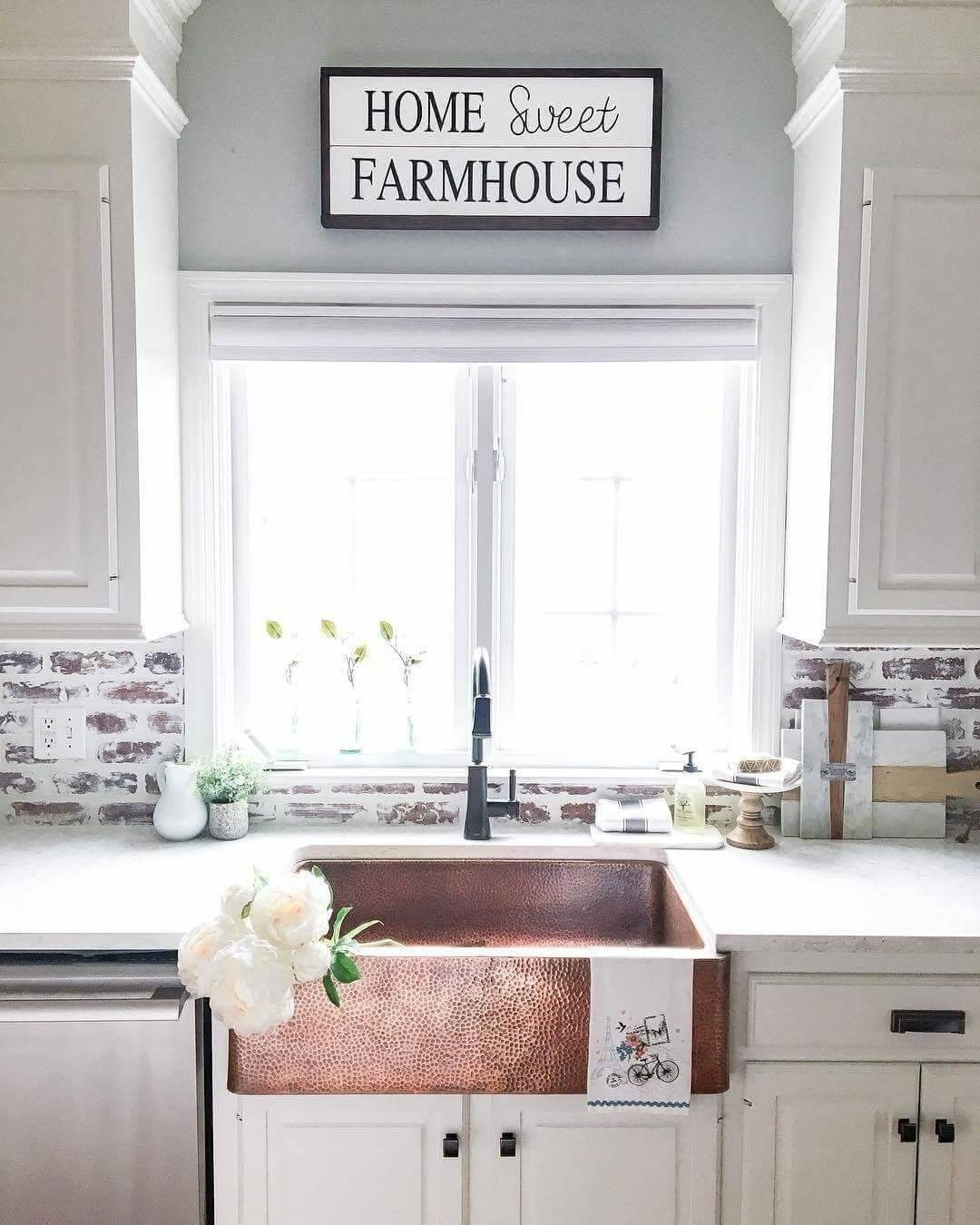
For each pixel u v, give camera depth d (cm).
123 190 184
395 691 233
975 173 185
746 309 218
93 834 218
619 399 230
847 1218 170
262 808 226
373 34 213
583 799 227
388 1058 161
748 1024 167
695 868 197
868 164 185
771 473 221
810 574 203
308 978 136
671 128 216
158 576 202
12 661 221
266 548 232
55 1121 161
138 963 164
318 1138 165
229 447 226
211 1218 168
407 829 223
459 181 212
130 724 223
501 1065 161
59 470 187
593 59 215
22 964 164
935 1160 169
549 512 232
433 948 166
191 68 213
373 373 229
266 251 216
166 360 207
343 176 212
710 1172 167
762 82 216
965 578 192
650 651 233
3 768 223
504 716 233
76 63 181
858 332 188
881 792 219
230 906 138
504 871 212
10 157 183
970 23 183
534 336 216
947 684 223
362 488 232
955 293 187
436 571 234
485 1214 167
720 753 234
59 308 185
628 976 161
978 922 168
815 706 219
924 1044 167
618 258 218
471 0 213
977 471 190
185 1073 161
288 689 234
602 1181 167
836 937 163
